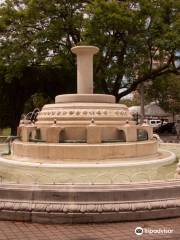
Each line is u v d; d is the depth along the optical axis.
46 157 11.05
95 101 12.61
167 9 28.66
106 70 27.48
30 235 6.78
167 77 36.88
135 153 11.36
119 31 27.28
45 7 27.67
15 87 30.83
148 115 44.12
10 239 6.59
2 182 8.20
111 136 11.95
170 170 10.22
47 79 30.98
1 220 7.60
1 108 30.95
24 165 10.56
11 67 28.05
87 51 13.73
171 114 48.12
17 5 29.92
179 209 7.68
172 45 27.06
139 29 27.50
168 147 17.02
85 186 7.50
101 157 10.85
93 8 25.98
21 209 7.48
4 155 13.00
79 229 7.08
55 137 11.53
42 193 7.48
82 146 10.84
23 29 28.56
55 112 12.39
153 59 30.78
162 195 7.61
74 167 10.08
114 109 12.44
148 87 37.34
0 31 28.67
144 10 27.30
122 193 7.45
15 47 28.12
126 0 28.02
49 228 7.16
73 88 31.72
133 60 27.84
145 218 7.48
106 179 8.77
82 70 13.82
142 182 7.84
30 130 12.51
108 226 7.22
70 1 27.92
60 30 27.92
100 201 7.41
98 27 26.33
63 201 7.42
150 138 13.05
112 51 27.56
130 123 12.27
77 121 11.93
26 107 34.94
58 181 8.58
